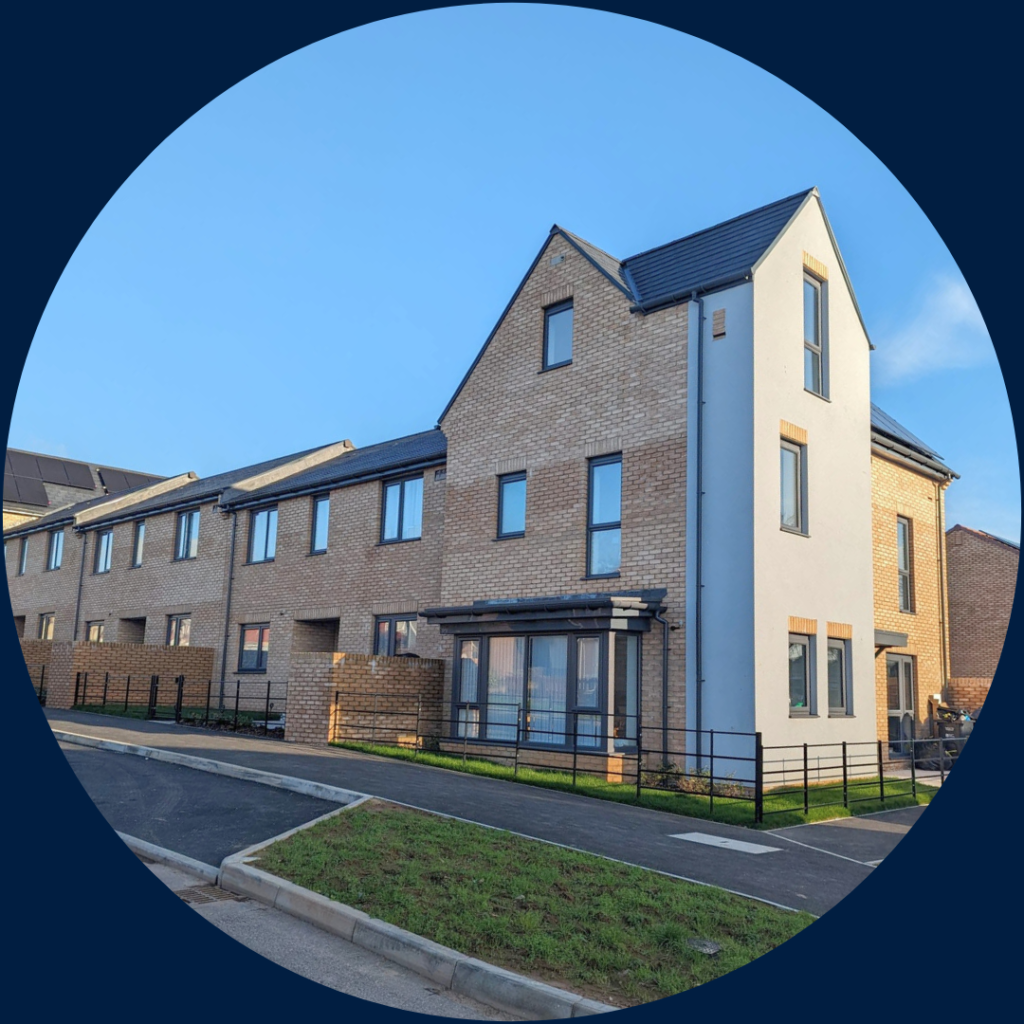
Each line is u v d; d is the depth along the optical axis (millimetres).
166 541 30609
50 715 20375
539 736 16094
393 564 22094
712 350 15445
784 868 9438
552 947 7043
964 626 26250
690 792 12805
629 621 15148
